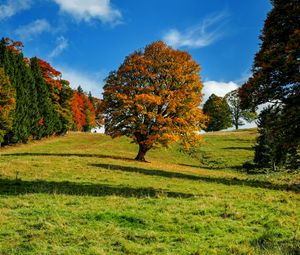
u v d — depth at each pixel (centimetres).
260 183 3369
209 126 12550
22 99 6850
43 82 8106
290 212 1822
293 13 2705
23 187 2398
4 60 6644
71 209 1698
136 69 4672
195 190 2678
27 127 7081
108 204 1862
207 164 6156
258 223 1582
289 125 2711
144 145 4906
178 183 3016
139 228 1414
